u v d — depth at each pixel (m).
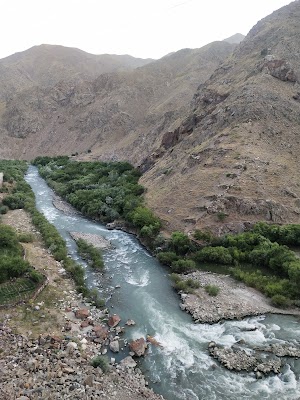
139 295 30.67
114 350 23.23
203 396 19.83
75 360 21.58
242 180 44.22
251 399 19.61
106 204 55.22
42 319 25.75
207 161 51.06
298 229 37.31
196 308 28.41
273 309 28.41
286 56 70.44
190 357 22.94
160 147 71.62
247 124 55.03
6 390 18.34
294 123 56.06
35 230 45.66
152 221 44.22
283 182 44.56
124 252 40.38
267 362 22.38
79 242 41.94
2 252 34.53
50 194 69.62
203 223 40.56
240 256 36.03
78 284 31.72
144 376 21.23
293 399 19.55
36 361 20.88
